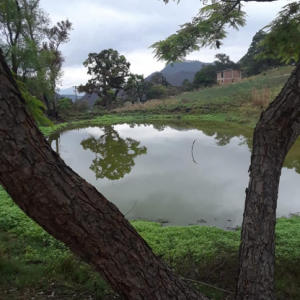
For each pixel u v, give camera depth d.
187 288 2.03
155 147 16.12
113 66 43.84
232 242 5.13
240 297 2.25
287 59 4.46
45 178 1.41
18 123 1.33
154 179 9.98
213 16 3.84
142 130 24.64
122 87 45.97
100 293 3.18
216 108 33.47
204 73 54.19
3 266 3.50
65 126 28.55
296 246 4.95
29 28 18.11
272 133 2.32
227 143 16.84
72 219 1.50
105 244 1.60
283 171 10.81
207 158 13.01
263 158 2.34
